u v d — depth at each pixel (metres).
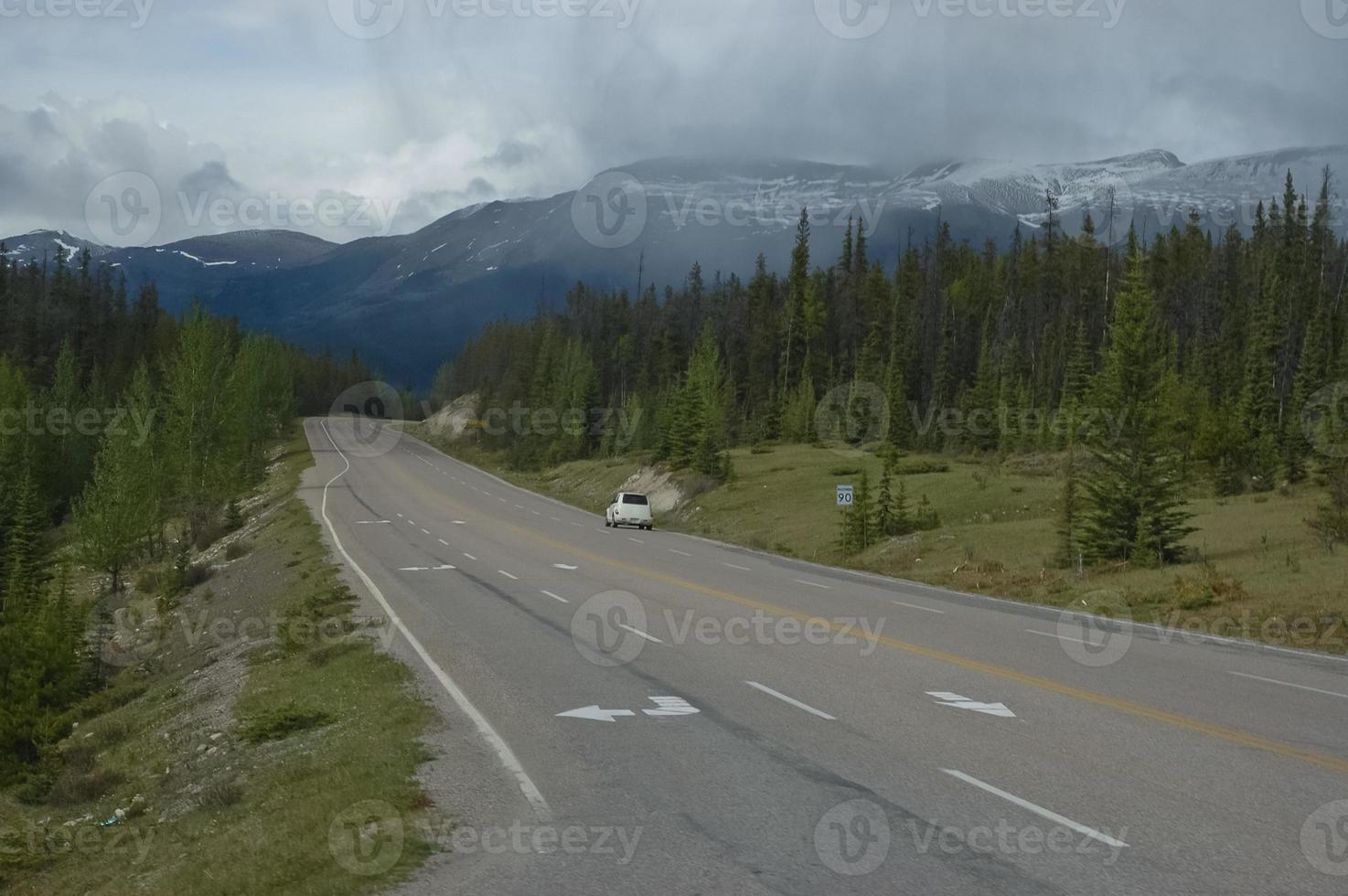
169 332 144.88
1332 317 91.75
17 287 147.75
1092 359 88.94
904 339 118.12
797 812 7.94
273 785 10.09
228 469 68.12
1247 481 54.16
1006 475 57.81
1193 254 123.75
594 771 9.23
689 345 145.50
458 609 22.42
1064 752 9.98
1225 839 7.29
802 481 63.34
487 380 146.25
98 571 57.91
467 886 6.38
